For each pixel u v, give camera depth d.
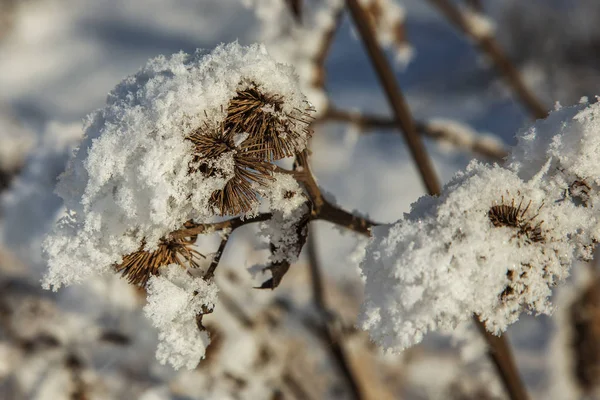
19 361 0.90
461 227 0.55
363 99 2.91
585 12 2.48
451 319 0.55
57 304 0.95
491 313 0.56
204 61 0.57
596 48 2.50
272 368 0.92
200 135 0.56
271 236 0.60
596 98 0.57
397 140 2.34
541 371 1.20
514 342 1.27
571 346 1.20
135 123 0.56
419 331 0.55
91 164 0.56
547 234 0.56
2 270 0.96
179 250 0.58
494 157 1.04
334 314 0.98
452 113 2.77
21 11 4.05
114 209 0.57
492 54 1.34
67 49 3.84
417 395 1.04
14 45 3.92
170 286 0.57
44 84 3.54
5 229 0.86
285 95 0.57
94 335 0.92
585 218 0.56
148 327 0.92
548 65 2.53
